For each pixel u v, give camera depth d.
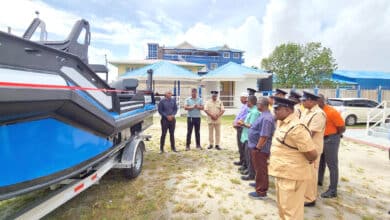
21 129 1.97
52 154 2.29
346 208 3.81
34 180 2.08
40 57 2.18
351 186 4.73
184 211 3.62
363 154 7.27
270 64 36.59
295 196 2.68
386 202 4.07
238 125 5.51
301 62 34.38
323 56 33.31
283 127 2.74
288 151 2.68
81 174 3.04
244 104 5.81
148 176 5.02
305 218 3.49
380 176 5.34
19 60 1.92
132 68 30.00
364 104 13.50
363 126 13.09
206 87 20.50
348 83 32.75
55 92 2.11
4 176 1.84
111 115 3.46
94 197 3.99
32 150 2.07
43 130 2.19
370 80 34.09
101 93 3.27
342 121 4.00
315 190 3.82
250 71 18.28
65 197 2.61
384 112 10.20
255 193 4.12
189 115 7.25
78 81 2.75
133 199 3.97
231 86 19.12
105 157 3.42
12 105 1.72
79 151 2.74
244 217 3.49
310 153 2.57
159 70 17.58
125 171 4.72
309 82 33.72
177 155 6.71
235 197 4.12
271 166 2.85
